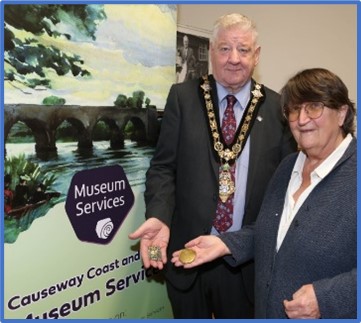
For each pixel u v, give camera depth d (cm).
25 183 102
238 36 131
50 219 110
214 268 147
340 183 96
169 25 148
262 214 116
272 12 268
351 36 270
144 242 134
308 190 101
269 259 108
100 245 129
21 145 100
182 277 147
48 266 111
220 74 137
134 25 132
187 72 229
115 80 127
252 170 138
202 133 140
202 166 139
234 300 150
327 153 101
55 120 108
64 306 117
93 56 118
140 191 145
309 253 96
